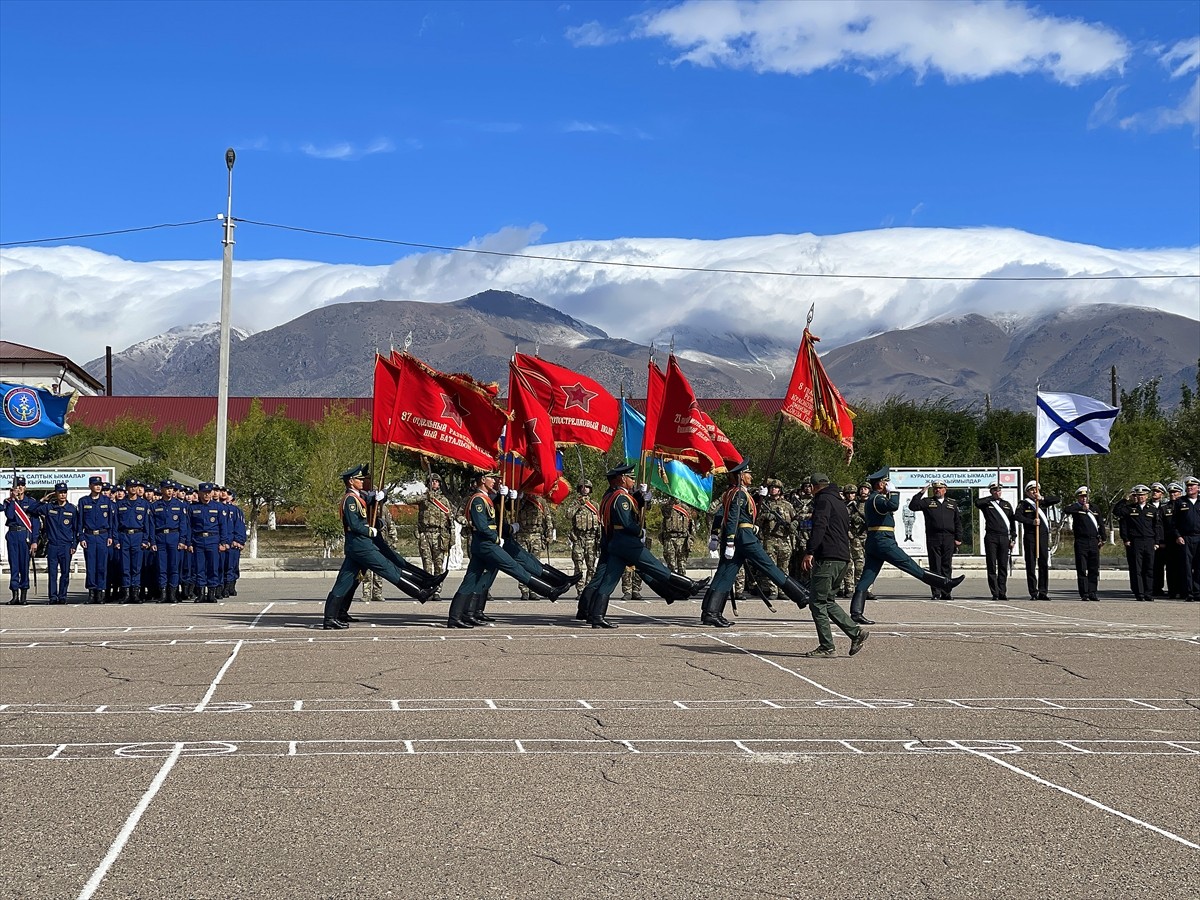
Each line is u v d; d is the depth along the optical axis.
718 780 8.57
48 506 24.25
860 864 6.70
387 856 6.75
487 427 18.94
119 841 6.98
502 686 12.49
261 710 11.06
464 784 8.38
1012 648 15.95
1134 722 10.84
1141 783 8.59
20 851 6.79
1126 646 16.23
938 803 8.00
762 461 46.25
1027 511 25.30
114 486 25.75
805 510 24.25
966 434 73.81
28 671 13.45
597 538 24.59
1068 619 20.23
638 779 8.57
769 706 11.47
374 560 17.61
